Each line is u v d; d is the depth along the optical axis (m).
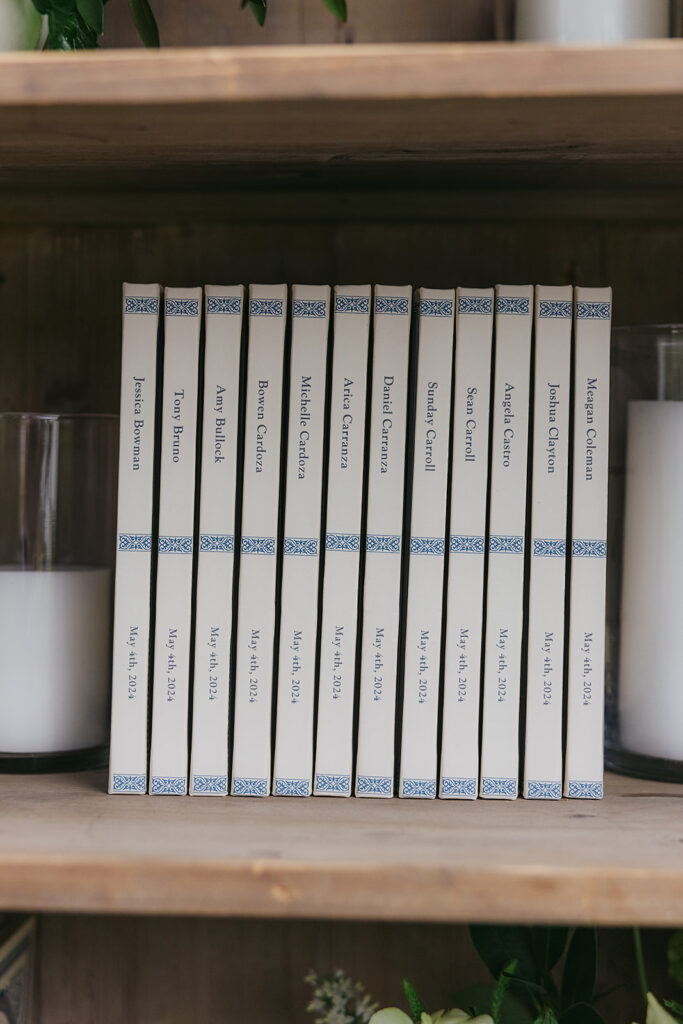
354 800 0.52
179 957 0.67
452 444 0.52
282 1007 0.67
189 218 0.67
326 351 0.52
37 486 0.57
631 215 0.66
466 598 0.52
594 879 0.41
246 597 0.52
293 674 0.53
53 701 0.57
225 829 0.47
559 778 0.53
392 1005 0.67
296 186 0.61
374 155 0.54
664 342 0.54
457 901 0.42
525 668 0.53
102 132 0.49
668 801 0.52
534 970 0.61
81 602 0.58
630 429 0.55
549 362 0.52
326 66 0.43
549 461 0.52
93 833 0.46
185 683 0.53
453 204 0.65
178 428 0.52
